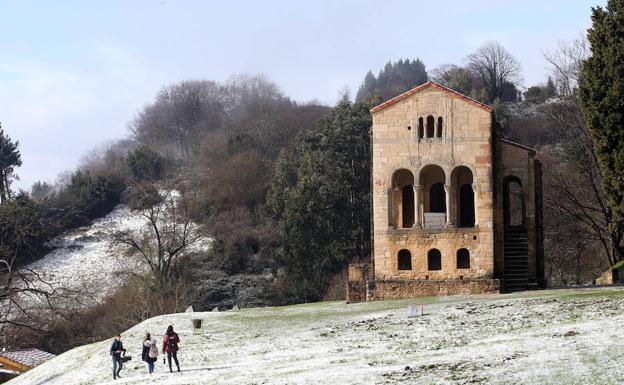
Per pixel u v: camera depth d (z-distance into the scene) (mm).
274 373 55312
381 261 85188
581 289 79375
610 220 99312
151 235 147125
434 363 51719
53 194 190125
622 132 80500
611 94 80250
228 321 79000
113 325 116562
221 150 193875
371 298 85000
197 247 152375
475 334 59812
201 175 187625
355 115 154500
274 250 148875
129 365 66438
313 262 137500
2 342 109812
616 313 59125
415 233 84688
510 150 89812
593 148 104000
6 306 115688
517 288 85375
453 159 84562
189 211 162000
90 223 175500
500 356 51031
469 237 83750
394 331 64812
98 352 73000
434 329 63406
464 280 83062
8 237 135250
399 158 85438
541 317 61656
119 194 185375
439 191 88500
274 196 155500
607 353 47688
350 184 144125
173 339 61125
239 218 161375
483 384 45531
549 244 125000
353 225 141125
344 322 71500
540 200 89625
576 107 108438
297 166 157625
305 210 139125
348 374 51688
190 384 55500
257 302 136375
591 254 123438
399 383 48031
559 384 43844
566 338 53031
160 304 114875
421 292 84000
